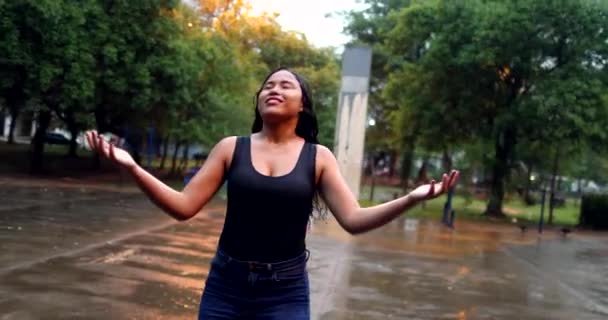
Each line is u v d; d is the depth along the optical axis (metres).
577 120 21.42
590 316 8.12
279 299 2.91
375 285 9.07
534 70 23.11
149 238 11.70
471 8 23.39
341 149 23.64
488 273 11.14
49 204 16.02
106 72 24.23
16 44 21.45
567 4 21.91
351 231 2.96
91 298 6.80
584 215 24.61
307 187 2.92
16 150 37.59
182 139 31.17
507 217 25.88
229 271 2.93
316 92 44.66
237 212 2.91
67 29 22.33
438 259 12.42
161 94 26.62
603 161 43.84
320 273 9.69
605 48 22.17
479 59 22.50
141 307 6.63
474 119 25.30
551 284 10.48
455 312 7.73
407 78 26.58
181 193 2.96
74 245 10.11
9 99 24.22
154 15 25.58
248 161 2.94
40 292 6.86
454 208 29.23
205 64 29.70
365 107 23.70
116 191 22.55
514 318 7.67
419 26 24.89
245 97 34.38
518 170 27.62
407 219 21.75
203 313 2.95
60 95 23.39
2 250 9.06
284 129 3.03
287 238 2.91
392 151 48.25
